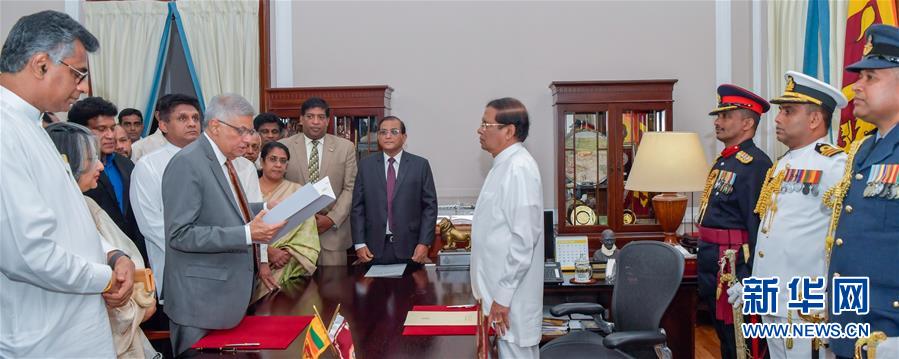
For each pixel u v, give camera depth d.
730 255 2.74
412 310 2.56
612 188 4.41
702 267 2.93
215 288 2.16
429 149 4.91
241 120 2.21
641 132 4.40
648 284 2.53
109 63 4.90
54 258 1.48
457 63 4.88
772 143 4.54
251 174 3.26
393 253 3.71
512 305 2.20
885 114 1.84
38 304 1.58
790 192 2.36
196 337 2.16
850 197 1.93
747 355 2.65
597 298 3.40
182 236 2.09
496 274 2.20
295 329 2.28
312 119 3.95
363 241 3.74
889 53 1.79
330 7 4.91
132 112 4.03
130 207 3.10
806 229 2.29
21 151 1.48
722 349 2.94
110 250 1.80
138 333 1.97
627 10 4.80
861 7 3.52
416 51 4.89
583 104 4.39
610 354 2.50
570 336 2.73
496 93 4.87
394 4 4.88
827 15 3.87
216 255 2.17
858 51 3.54
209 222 2.16
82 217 1.64
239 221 2.20
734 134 2.90
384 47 4.90
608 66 4.82
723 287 2.77
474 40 4.87
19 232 1.44
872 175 1.86
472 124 4.88
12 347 1.56
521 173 2.15
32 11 4.94
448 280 3.13
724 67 4.78
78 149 1.85
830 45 3.82
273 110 4.54
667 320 3.11
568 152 4.44
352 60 4.91
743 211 2.73
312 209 2.19
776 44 4.44
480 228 2.29
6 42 1.54
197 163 2.15
